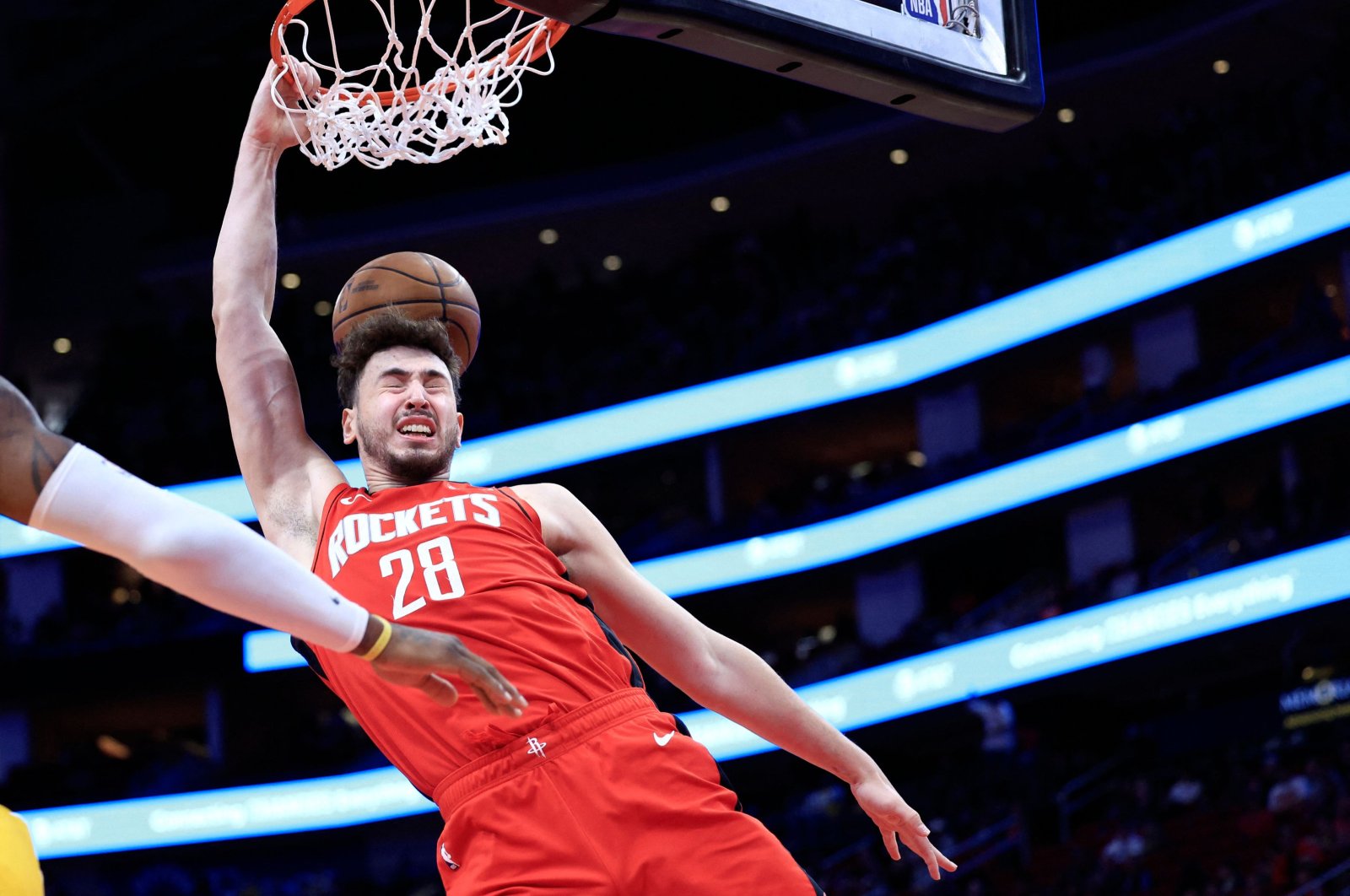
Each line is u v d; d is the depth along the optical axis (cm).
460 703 249
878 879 1784
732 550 2358
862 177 2625
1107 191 2327
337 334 304
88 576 2581
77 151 2719
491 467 2491
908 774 2261
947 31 338
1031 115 349
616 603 280
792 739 286
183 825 2258
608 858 242
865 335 2364
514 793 245
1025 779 1831
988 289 2267
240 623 2372
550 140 2817
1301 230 1930
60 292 2698
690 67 2570
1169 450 1997
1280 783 1647
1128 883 1565
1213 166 2138
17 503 180
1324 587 1756
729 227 2758
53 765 2320
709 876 243
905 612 2320
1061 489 2097
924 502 2231
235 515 2469
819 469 2664
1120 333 2234
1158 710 2216
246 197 314
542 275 2750
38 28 2420
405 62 2242
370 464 277
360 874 2364
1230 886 1477
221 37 2227
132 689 2428
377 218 2670
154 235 2717
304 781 2267
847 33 315
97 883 2305
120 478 184
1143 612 1916
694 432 2409
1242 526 1994
